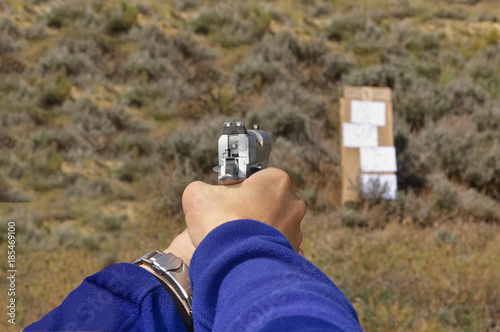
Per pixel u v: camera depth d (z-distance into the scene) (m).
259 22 14.95
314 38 14.47
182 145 8.83
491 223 6.98
